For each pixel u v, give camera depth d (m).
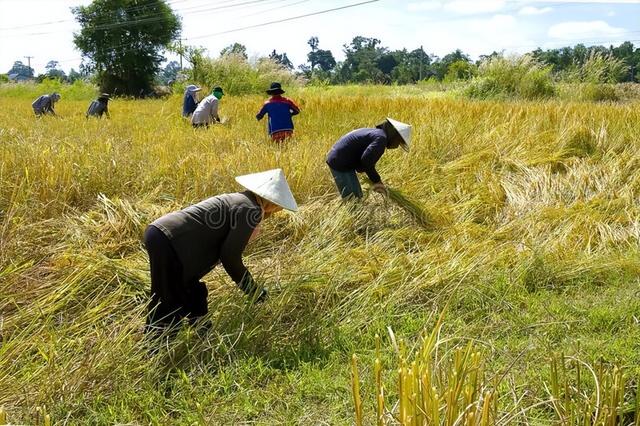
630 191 7.19
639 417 2.84
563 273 5.10
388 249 5.71
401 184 7.55
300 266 5.02
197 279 4.16
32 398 3.28
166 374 3.66
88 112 14.43
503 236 6.15
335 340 4.09
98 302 4.46
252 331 3.95
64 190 6.28
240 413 3.36
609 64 22.70
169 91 49.00
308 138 10.05
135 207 6.00
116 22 47.19
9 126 11.77
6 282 4.42
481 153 8.57
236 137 10.18
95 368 3.50
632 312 4.38
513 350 3.88
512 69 22.73
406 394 2.33
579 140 8.98
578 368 2.90
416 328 4.23
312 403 3.47
